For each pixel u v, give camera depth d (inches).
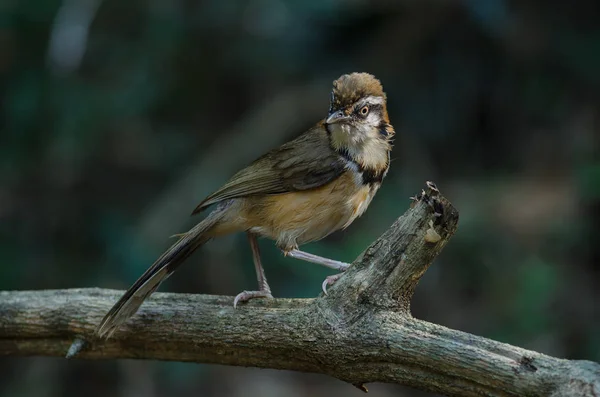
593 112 559.8
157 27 561.6
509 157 572.7
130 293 276.1
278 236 322.7
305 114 570.9
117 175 575.5
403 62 560.1
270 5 556.7
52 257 553.0
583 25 549.3
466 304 528.7
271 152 327.6
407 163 560.1
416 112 562.6
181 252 301.9
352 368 249.4
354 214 327.3
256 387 536.4
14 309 308.8
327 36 558.9
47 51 545.3
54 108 543.8
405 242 247.1
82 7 543.2
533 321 502.3
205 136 594.2
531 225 530.3
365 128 320.2
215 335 276.8
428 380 236.2
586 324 502.9
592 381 206.2
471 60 562.6
